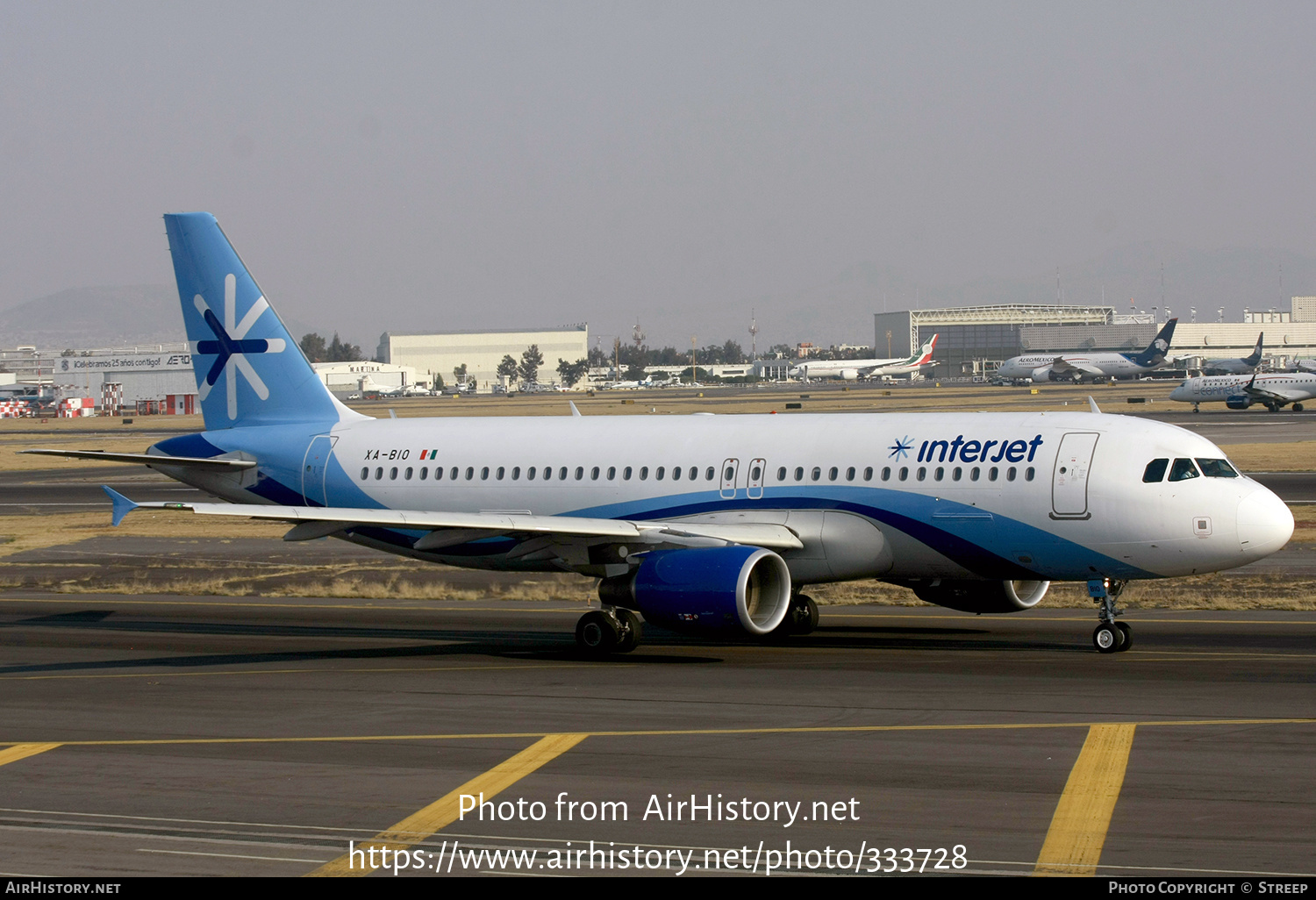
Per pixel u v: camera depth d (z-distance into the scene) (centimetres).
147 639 9956
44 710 7131
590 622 8850
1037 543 8631
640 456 10044
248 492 11650
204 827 4850
